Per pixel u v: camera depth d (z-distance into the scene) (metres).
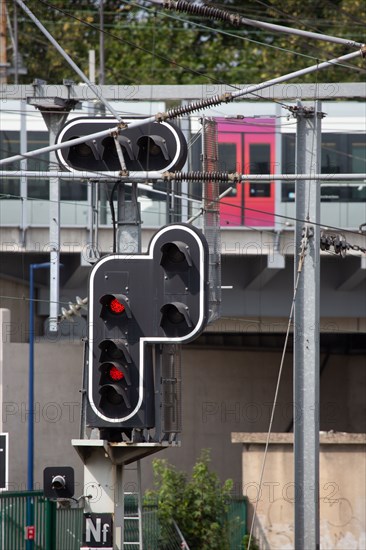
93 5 135.12
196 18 133.50
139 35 132.62
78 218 77.12
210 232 43.78
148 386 36.56
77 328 78.50
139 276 36.78
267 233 76.38
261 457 68.94
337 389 98.38
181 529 65.81
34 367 74.31
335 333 91.50
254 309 80.25
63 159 39.22
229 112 76.94
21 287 84.56
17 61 109.00
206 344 89.44
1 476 48.19
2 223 76.94
